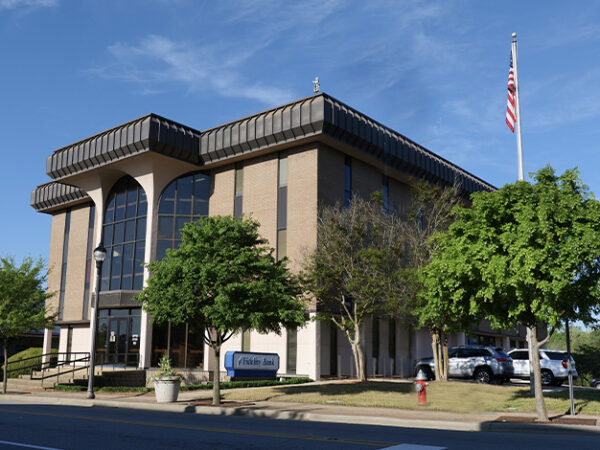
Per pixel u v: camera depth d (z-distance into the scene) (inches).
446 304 665.0
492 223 602.9
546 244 537.6
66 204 1633.9
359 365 1024.9
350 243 1011.3
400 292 986.1
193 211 1318.9
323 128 1119.0
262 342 1171.3
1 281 1047.6
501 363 1024.9
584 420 550.0
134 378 1118.4
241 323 747.4
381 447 370.6
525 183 594.2
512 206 594.2
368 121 1243.8
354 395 787.4
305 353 1103.6
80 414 618.2
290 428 496.4
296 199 1173.7
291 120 1149.1
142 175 1312.7
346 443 389.4
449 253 637.3
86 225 1582.2
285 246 1174.3
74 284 1557.6
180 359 1239.5
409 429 506.3
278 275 783.7
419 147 1402.6
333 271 978.1
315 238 1121.4
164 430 464.1
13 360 1560.0
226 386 959.0
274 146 1190.9
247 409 652.7
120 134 1268.5
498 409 653.9
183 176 1339.8
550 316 551.2
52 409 691.4
